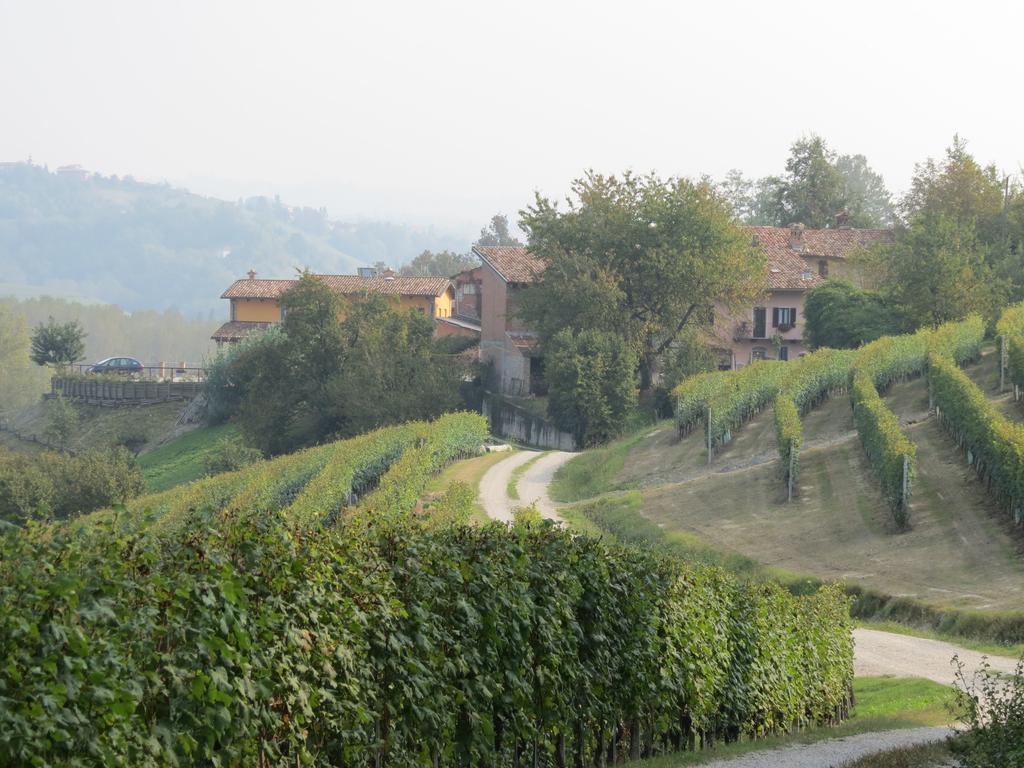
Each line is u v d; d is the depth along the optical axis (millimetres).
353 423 147250
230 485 100625
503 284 169750
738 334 173500
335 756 17078
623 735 27047
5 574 11906
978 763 22516
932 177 196750
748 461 105562
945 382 93250
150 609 13156
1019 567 65250
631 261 154125
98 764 12328
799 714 36031
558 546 24156
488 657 20359
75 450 178250
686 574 29734
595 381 140750
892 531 77062
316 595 16094
